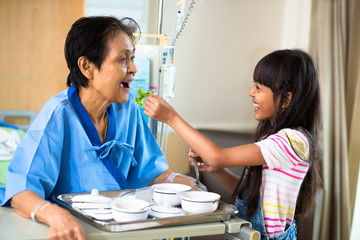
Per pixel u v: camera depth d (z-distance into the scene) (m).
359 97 2.77
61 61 2.50
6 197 1.22
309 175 1.56
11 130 2.14
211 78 2.49
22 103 2.47
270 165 1.38
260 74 1.48
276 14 2.59
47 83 2.50
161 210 1.24
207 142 1.36
